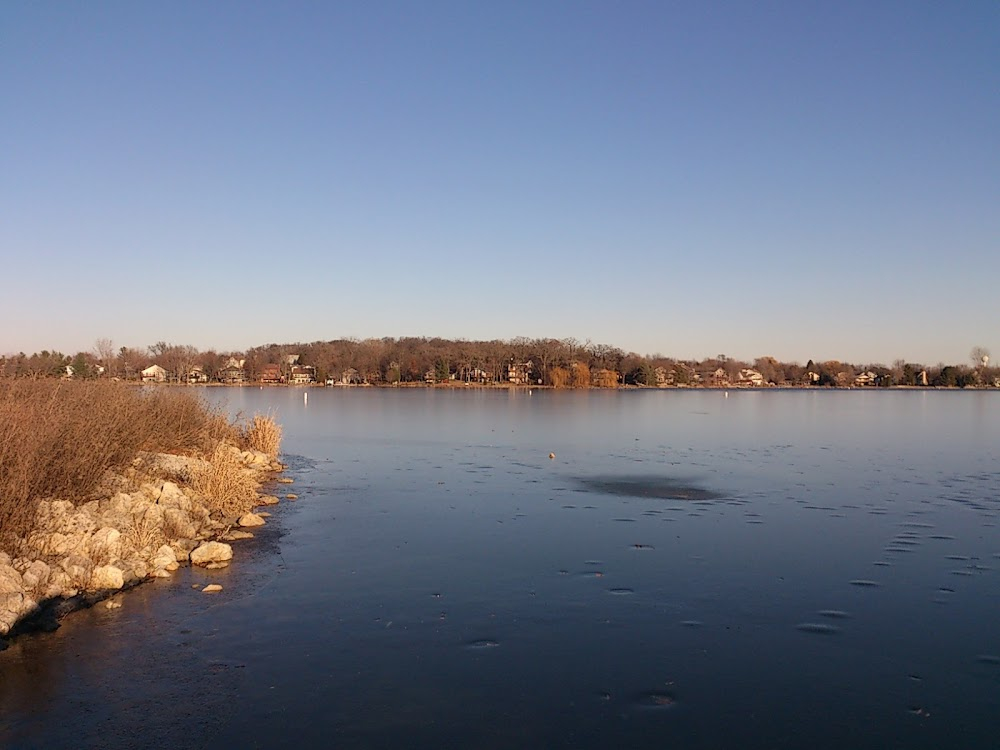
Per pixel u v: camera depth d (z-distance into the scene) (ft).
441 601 37.45
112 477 49.75
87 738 23.89
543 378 433.07
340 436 129.29
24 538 36.88
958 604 37.60
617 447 110.73
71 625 33.19
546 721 25.53
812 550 47.80
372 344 481.46
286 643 31.81
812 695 27.71
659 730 25.07
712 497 67.10
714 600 38.04
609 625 34.47
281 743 23.84
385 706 26.40
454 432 137.59
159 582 39.75
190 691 27.22
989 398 337.11
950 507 62.54
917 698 27.53
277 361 494.18
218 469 58.80
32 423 42.60
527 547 48.34
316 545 48.65
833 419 178.70
